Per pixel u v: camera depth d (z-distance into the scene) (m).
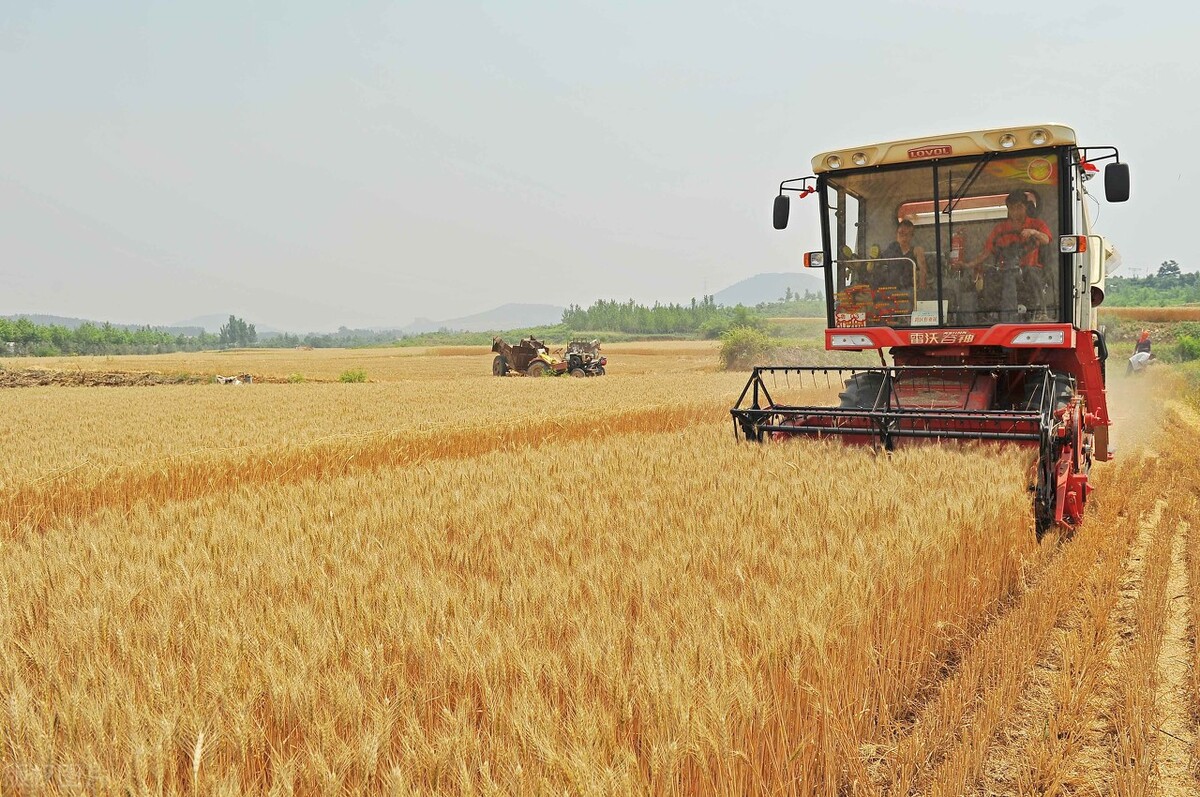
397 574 4.98
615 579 4.79
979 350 9.95
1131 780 3.95
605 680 3.47
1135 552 8.31
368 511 6.80
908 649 4.95
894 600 4.89
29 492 9.59
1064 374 10.09
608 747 3.12
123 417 17.67
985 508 6.30
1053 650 5.73
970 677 4.82
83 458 11.05
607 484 7.81
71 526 6.88
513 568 5.14
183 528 6.57
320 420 15.95
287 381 57.38
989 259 9.73
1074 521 8.86
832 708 3.95
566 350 48.28
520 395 23.12
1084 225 10.34
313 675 3.38
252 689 3.30
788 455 8.57
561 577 4.80
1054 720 4.62
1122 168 9.18
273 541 5.81
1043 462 7.95
